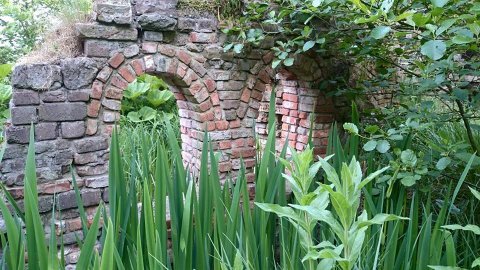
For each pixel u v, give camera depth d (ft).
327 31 11.14
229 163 11.00
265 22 10.02
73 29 9.06
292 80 13.25
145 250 5.88
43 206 8.54
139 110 17.47
